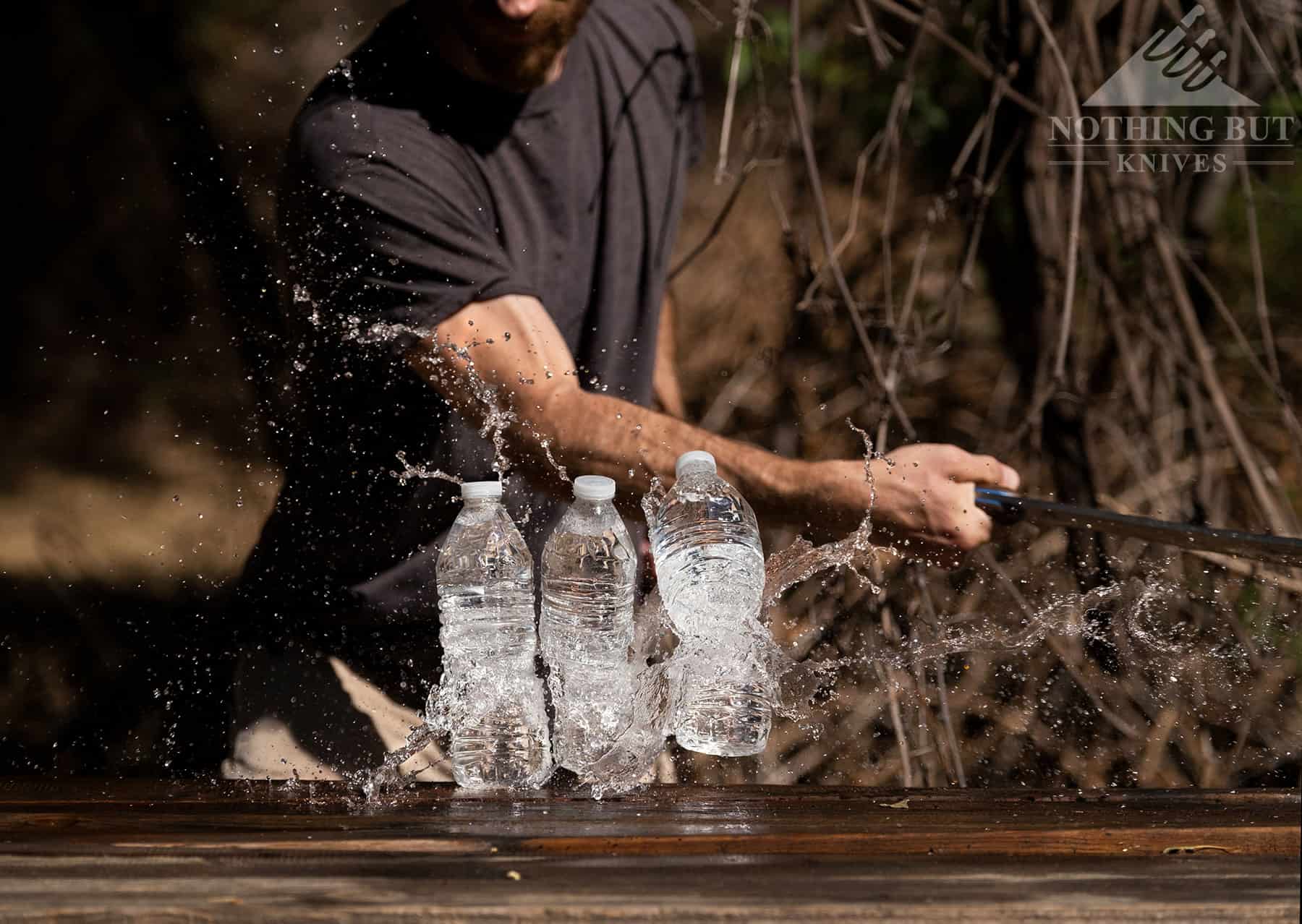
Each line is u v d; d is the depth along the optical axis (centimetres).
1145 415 473
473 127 322
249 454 753
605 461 308
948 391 546
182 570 680
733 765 464
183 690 581
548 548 279
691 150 376
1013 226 493
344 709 311
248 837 201
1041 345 489
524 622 269
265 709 311
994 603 473
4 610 633
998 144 495
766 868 179
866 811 218
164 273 761
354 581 316
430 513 315
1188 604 466
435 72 318
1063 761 460
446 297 311
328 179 316
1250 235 480
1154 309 471
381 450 319
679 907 161
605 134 346
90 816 222
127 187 757
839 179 581
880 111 570
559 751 261
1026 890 167
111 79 743
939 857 184
